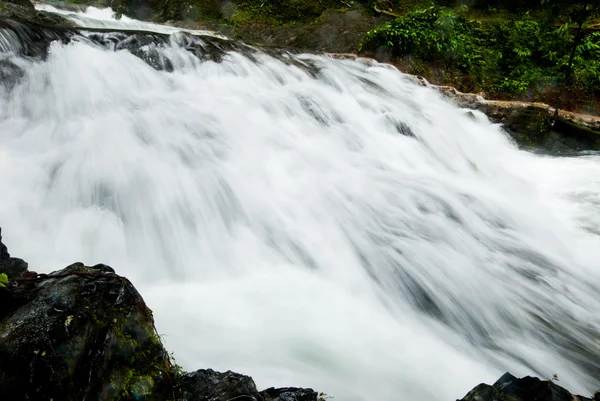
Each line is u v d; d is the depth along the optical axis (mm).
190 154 6082
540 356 4230
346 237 5500
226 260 4941
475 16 16172
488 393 2969
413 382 3611
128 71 7520
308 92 8984
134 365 2475
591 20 13828
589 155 9742
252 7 17141
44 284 2455
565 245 6281
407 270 5125
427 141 8898
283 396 2906
